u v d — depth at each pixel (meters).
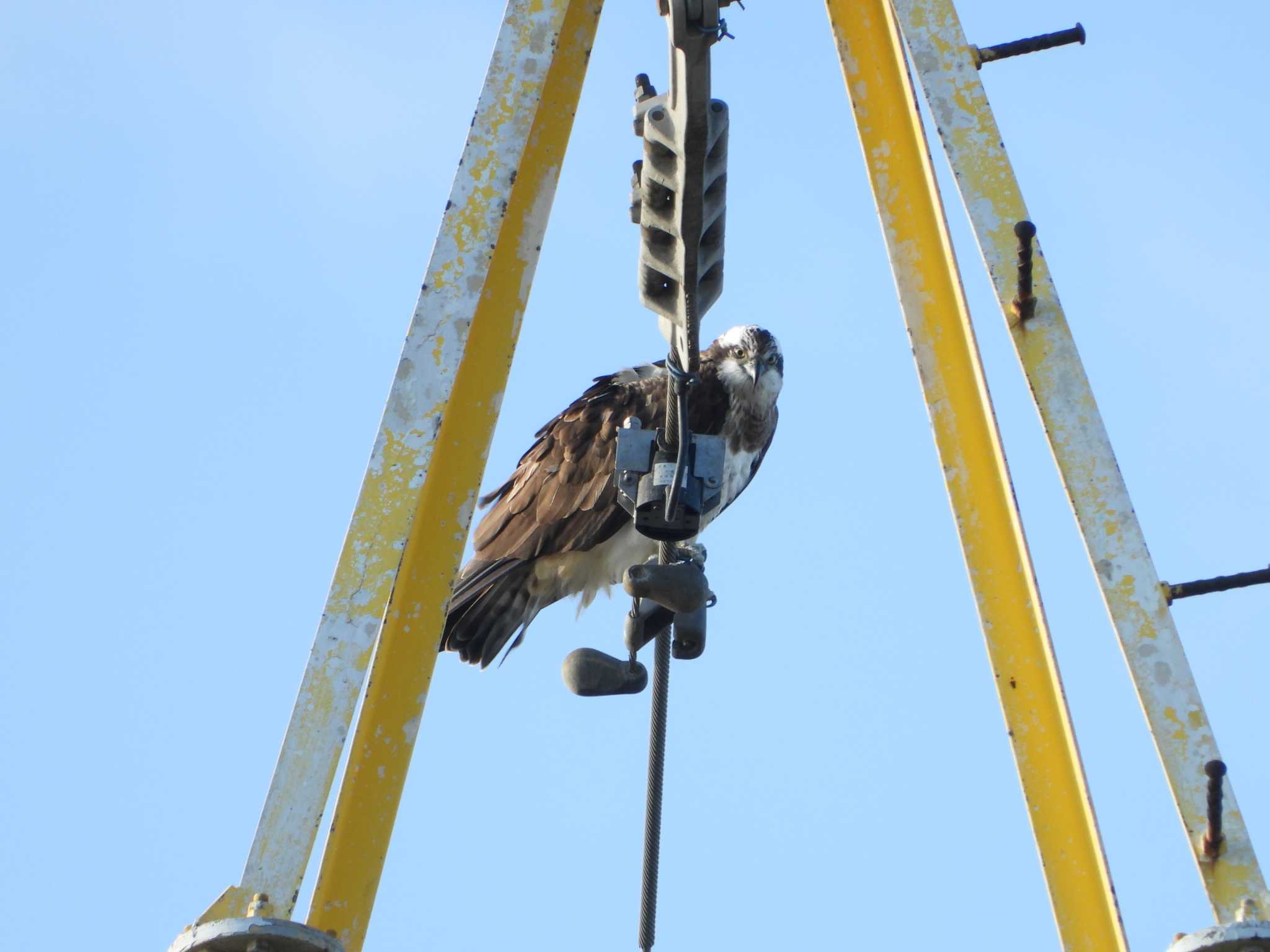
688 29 8.32
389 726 10.89
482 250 11.07
